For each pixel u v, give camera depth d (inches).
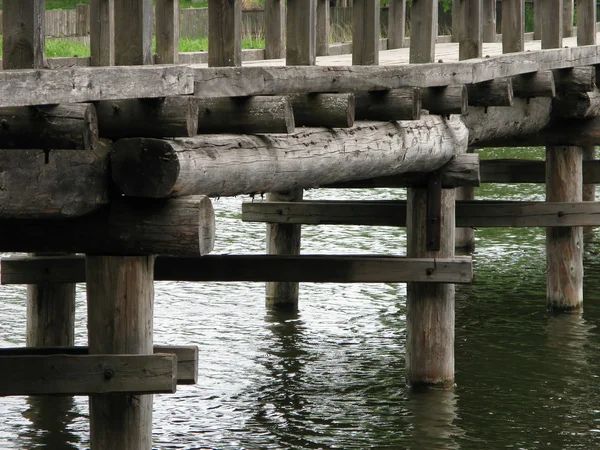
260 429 818.8
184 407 866.1
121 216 567.5
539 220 1115.9
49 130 514.3
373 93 762.8
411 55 820.6
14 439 789.9
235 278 844.0
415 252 878.4
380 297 1293.1
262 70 637.3
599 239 1668.3
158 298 1269.7
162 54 624.4
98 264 577.6
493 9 1346.0
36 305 940.0
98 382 563.5
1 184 540.7
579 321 1174.3
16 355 571.2
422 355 911.7
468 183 866.1
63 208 540.4
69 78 498.0
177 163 550.6
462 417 848.9
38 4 502.3
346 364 999.0
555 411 864.9
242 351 1039.6
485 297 1286.9
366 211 1111.0
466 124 934.4
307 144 687.1
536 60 979.3
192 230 561.0
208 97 605.0
